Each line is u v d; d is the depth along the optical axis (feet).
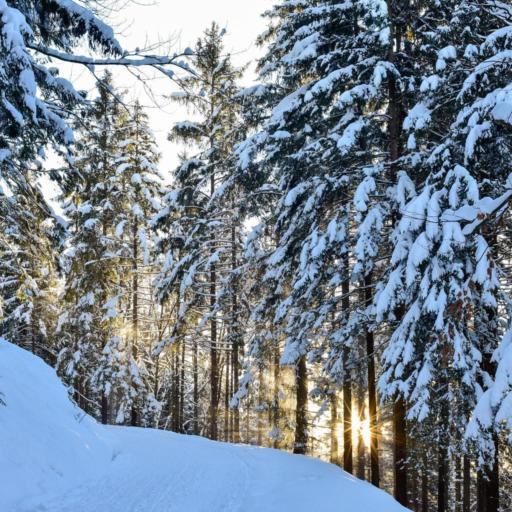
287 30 47.80
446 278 28.32
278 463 33.55
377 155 40.47
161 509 19.88
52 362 98.27
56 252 39.83
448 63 33.81
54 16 21.62
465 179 27.40
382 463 87.92
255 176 48.42
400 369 30.32
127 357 73.15
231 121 64.23
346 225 38.19
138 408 74.79
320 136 45.39
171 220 65.05
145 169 75.97
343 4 40.22
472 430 24.03
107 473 25.68
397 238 32.24
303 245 39.47
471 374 28.78
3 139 27.12
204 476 27.12
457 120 29.84
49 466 22.53
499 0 32.30
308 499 23.35
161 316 85.40
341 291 47.93
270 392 54.85
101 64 18.34
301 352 43.04
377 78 34.91
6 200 33.42
